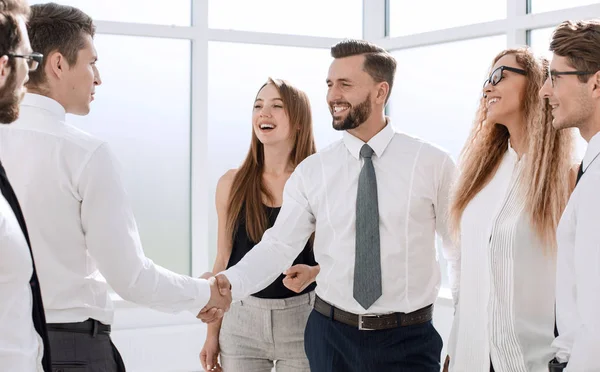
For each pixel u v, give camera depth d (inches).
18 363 62.7
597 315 69.7
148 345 180.2
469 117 179.0
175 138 192.1
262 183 130.7
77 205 85.0
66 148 84.3
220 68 195.0
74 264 85.4
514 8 164.6
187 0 191.8
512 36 165.3
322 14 204.2
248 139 198.7
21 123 84.1
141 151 189.0
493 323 92.7
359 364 105.2
